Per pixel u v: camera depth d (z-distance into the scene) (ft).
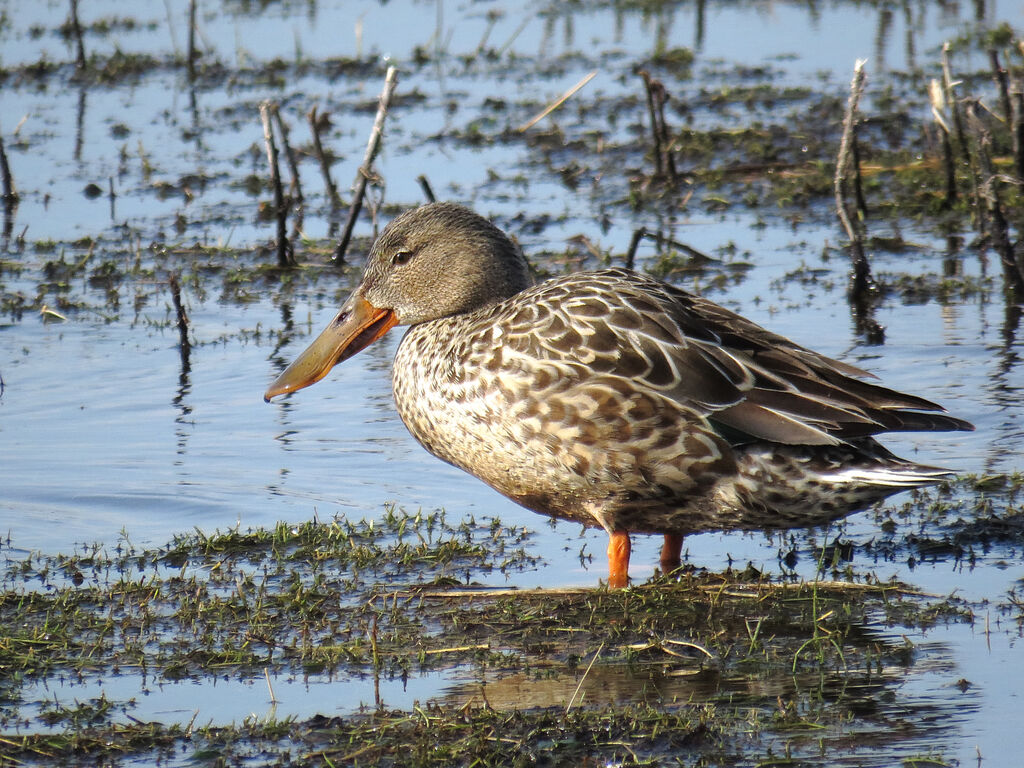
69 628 29.22
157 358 48.55
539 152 72.43
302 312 53.47
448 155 72.18
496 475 32.40
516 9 103.04
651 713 24.81
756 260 57.21
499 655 27.86
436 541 34.47
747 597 30.53
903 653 27.35
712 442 30.12
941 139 62.28
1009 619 28.89
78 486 37.81
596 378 30.42
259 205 65.57
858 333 48.65
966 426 29.94
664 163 68.80
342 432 42.09
